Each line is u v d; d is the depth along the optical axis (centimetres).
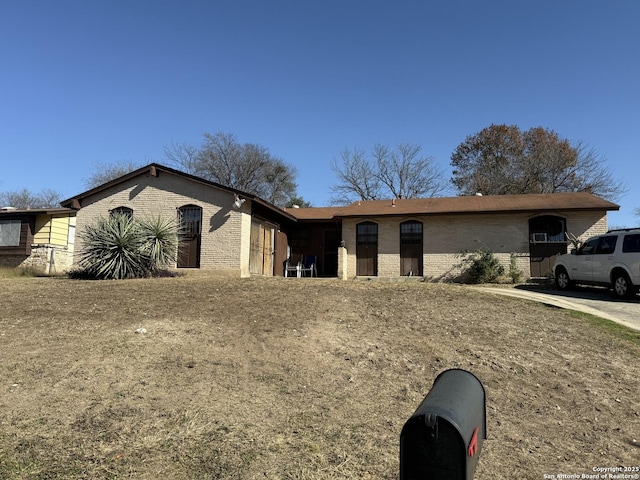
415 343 753
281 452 414
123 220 1509
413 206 2148
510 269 1878
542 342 791
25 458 386
